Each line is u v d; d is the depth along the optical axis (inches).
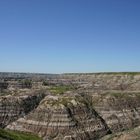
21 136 4557.1
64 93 6141.7
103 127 5305.1
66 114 5068.9
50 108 5206.7
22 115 5802.2
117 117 5871.1
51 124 4953.3
